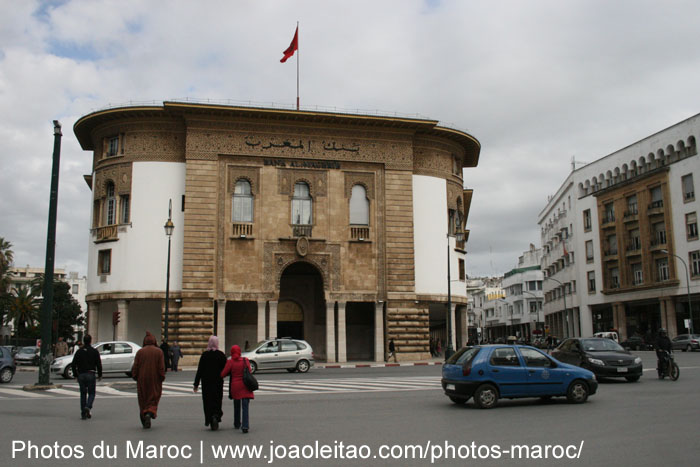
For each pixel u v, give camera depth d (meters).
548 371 17.41
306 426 13.83
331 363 43.53
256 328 46.72
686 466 9.45
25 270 142.00
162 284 43.25
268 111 44.12
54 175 24.44
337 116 45.19
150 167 44.28
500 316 133.88
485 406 16.78
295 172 45.44
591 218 75.69
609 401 18.02
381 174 46.94
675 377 24.88
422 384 25.48
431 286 47.75
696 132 59.12
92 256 45.34
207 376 13.30
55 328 52.12
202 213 43.31
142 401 13.65
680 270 60.78
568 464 9.70
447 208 49.72
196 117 43.91
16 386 25.59
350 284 45.38
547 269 99.31
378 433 12.76
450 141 50.41
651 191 65.50
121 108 44.03
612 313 71.38
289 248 44.69
